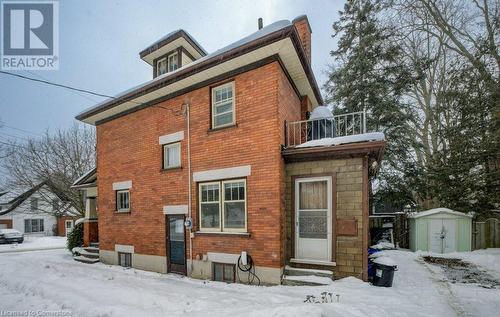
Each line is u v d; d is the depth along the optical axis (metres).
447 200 13.39
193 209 8.41
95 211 13.94
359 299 5.45
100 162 11.87
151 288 6.86
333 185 7.01
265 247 6.96
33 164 22.36
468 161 12.61
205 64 7.75
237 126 7.75
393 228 14.45
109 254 11.10
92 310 5.26
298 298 5.60
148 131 10.02
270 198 7.01
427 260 10.12
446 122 15.02
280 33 6.49
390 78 15.66
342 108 16.22
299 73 8.59
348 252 6.75
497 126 11.96
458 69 14.12
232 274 7.50
